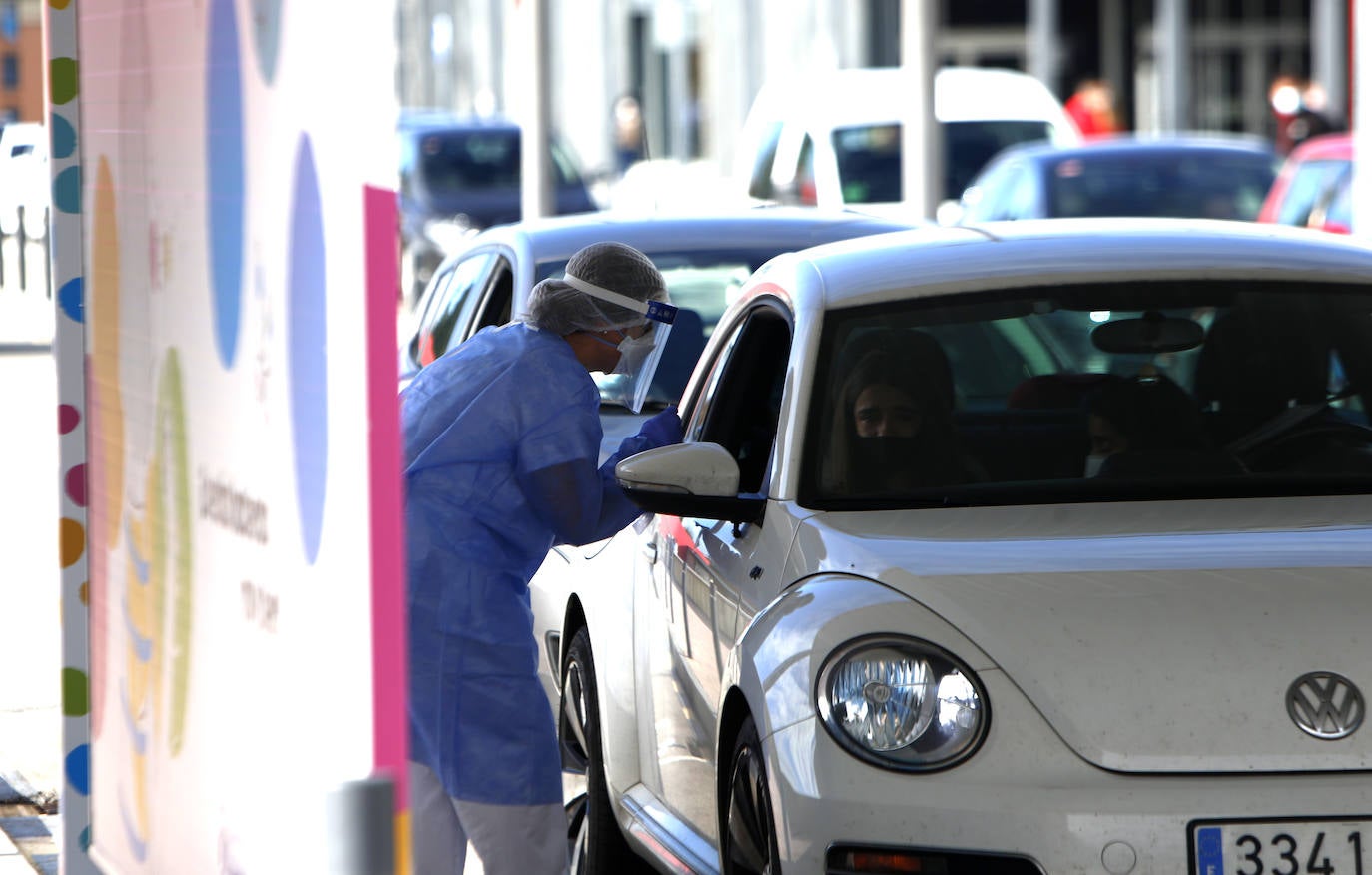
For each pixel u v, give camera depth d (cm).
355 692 757
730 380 1599
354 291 748
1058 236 1612
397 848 751
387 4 739
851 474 1409
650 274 1430
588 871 1747
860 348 1470
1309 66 12069
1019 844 1132
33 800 1942
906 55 4628
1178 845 1129
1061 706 1156
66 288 1148
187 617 958
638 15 13625
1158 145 5447
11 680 2405
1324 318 1523
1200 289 1527
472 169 7338
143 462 1020
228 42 867
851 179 5728
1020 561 1257
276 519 835
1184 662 1169
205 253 909
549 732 1402
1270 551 1266
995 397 1461
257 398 853
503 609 1390
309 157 789
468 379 1402
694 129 13062
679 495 1390
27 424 4728
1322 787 1138
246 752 880
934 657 1177
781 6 11831
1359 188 3450
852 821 1157
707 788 1430
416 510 1385
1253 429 1467
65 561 1153
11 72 13950
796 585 1294
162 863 1010
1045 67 11406
